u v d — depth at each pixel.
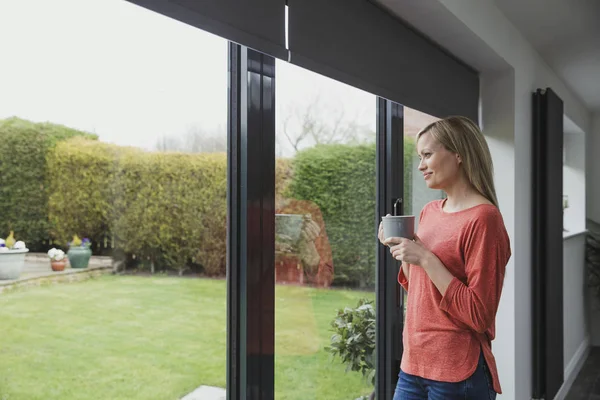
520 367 2.88
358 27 1.65
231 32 1.09
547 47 3.21
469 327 1.46
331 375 1.81
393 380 2.18
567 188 5.22
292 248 1.58
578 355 4.70
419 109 2.09
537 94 3.17
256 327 1.38
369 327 2.05
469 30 2.11
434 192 2.61
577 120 4.75
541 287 3.17
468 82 2.71
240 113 1.34
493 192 1.52
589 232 5.29
